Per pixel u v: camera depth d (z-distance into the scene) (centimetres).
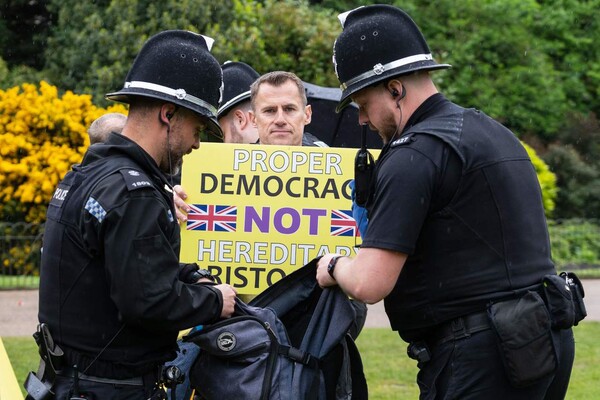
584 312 406
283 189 479
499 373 379
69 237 365
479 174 380
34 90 1438
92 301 365
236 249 477
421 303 389
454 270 383
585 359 894
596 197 1916
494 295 380
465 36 2072
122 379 369
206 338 398
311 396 403
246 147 479
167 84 374
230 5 1633
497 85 2042
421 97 395
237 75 614
